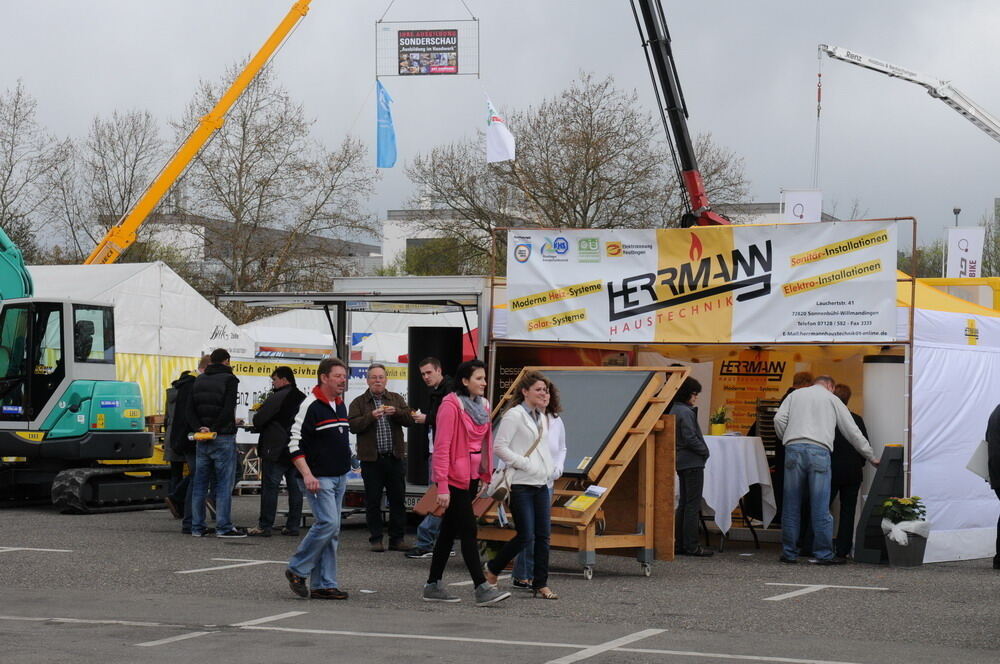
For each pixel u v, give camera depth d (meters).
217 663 6.73
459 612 8.83
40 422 17.28
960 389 13.55
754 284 13.38
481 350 14.39
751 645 7.59
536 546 9.62
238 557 11.88
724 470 13.38
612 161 40.06
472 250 42.69
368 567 11.32
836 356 15.09
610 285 13.93
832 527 12.64
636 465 11.65
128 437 17.84
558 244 14.14
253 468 21.64
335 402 9.38
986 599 9.91
